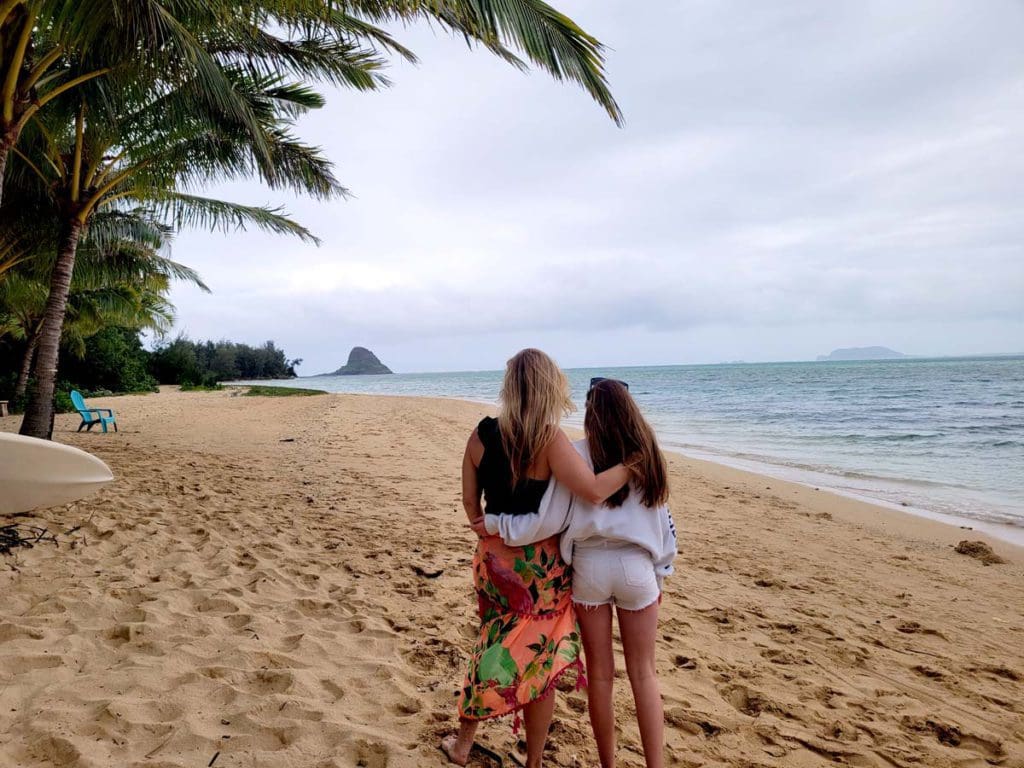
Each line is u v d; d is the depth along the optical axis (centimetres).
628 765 242
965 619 462
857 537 704
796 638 404
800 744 277
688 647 373
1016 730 305
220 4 577
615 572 203
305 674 279
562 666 202
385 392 5750
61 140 981
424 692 280
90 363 3272
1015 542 693
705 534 687
